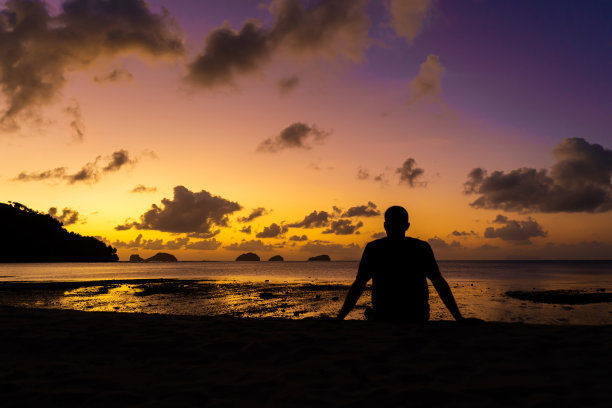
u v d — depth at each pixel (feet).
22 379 7.67
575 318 50.65
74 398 6.53
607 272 245.24
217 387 7.05
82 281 128.26
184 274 219.61
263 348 9.93
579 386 6.66
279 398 6.39
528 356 8.70
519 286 109.91
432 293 82.99
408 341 10.06
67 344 10.74
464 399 6.13
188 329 12.62
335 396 6.40
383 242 12.50
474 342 9.93
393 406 5.91
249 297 74.79
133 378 7.72
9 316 15.49
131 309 55.57
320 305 61.46
